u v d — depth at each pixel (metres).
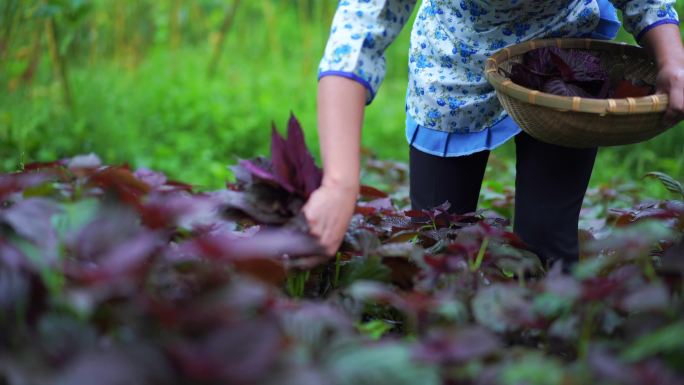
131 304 1.28
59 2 4.26
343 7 1.76
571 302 1.44
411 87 2.27
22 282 1.30
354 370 1.21
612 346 1.40
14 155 4.25
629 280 1.50
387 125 5.34
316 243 1.59
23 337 1.27
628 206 3.23
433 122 2.21
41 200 1.43
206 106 5.35
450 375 1.31
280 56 6.89
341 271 1.78
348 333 1.34
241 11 7.25
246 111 5.38
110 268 1.25
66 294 1.29
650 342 1.28
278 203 1.72
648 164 4.34
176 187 2.21
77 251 1.42
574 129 1.69
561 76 1.88
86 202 1.52
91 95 4.91
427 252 1.89
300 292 1.73
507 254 1.75
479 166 2.28
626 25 1.99
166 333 1.28
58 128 4.58
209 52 6.73
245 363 1.14
